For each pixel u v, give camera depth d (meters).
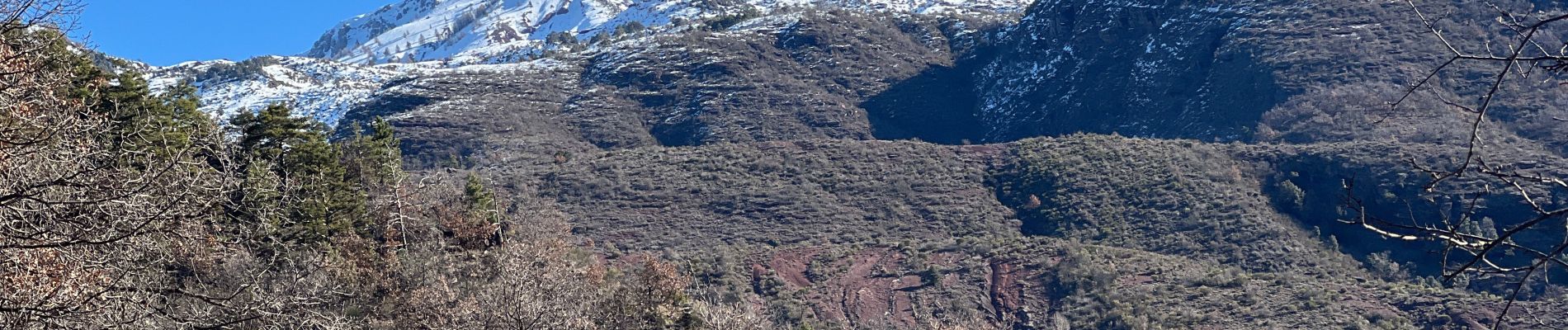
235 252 12.77
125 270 9.50
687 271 51.97
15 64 8.80
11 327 8.58
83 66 20.70
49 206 8.38
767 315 45.94
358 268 26.28
